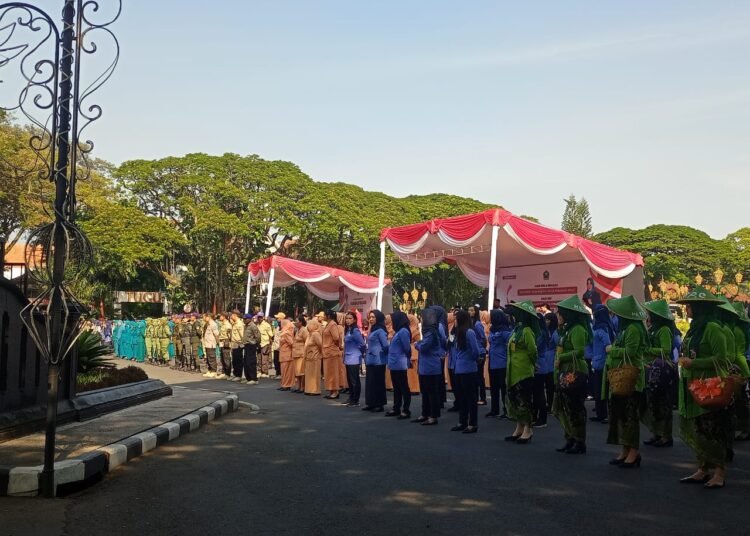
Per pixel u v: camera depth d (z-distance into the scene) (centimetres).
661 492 675
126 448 792
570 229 7394
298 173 4875
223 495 650
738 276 2228
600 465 811
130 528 543
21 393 856
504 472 766
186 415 1080
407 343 1268
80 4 679
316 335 1708
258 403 1499
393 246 2336
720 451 693
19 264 1085
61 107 677
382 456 857
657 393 962
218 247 4462
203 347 2411
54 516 572
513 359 978
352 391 1477
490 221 1933
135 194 4494
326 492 664
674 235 6094
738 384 716
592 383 1365
